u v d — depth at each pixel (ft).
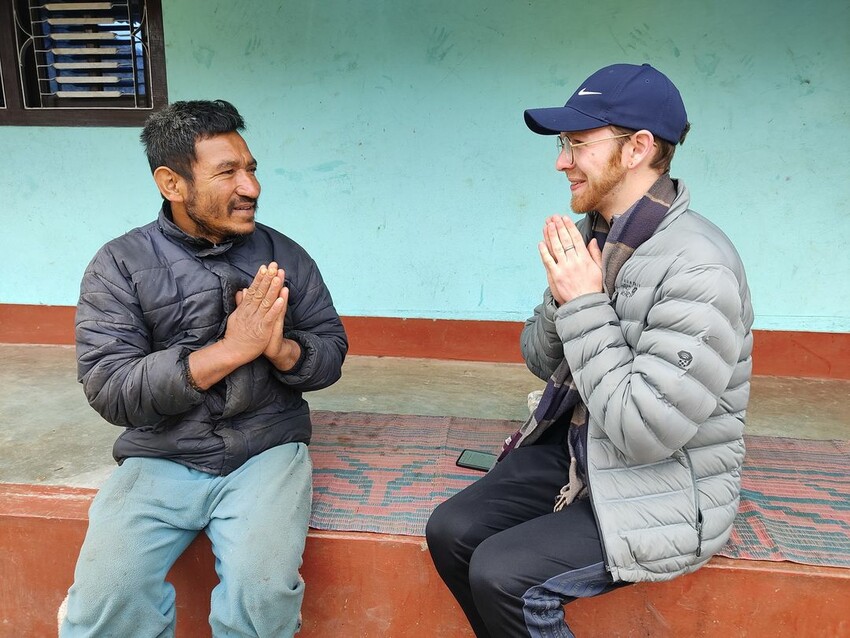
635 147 4.59
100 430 8.54
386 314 11.68
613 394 4.25
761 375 10.92
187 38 10.68
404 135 10.82
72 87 11.24
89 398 5.03
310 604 5.91
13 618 6.28
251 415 5.58
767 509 6.07
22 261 11.91
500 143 10.69
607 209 4.91
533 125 4.88
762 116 10.08
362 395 9.80
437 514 5.18
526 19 10.11
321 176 11.14
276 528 4.90
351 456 7.09
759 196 10.41
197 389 4.95
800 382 10.59
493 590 4.39
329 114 10.84
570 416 5.60
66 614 4.76
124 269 5.19
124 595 4.66
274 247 5.86
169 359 4.87
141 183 11.43
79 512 6.09
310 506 5.44
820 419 9.07
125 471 5.30
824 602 5.27
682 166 10.44
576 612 5.61
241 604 4.75
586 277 4.55
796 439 7.67
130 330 5.14
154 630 4.89
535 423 5.43
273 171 11.19
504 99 10.50
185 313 5.27
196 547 5.84
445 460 7.02
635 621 5.56
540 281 11.25
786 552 5.42
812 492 6.39
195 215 5.16
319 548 5.75
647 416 4.07
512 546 4.50
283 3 10.37
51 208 11.63
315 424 7.98
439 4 10.17
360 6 10.29
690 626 5.49
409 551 5.69
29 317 12.09
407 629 5.90
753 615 5.38
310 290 5.93
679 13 9.84
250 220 5.26
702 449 4.60
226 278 5.32
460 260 11.30
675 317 4.07
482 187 10.93
